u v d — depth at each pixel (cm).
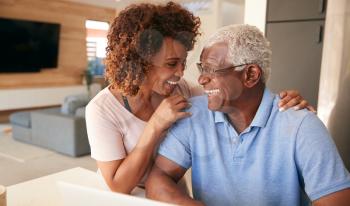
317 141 78
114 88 81
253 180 84
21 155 317
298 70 193
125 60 70
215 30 80
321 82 165
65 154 321
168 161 90
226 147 87
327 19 159
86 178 106
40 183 104
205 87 81
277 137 82
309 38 186
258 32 80
